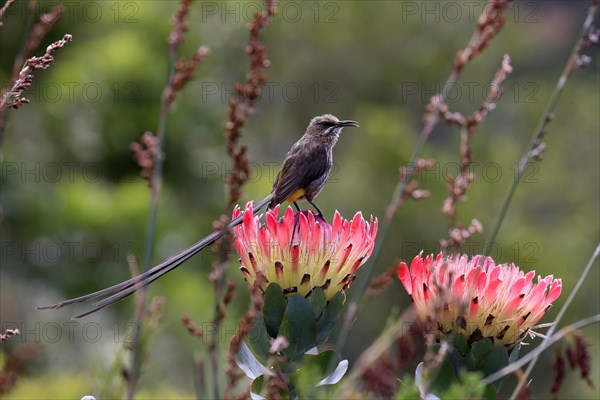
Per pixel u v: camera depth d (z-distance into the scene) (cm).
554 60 3369
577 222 2517
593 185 2623
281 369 448
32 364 1178
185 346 1291
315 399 436
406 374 414
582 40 613
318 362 442
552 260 2375
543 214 2569
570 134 2747
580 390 1886
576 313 2306
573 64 612
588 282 2344
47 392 1076
